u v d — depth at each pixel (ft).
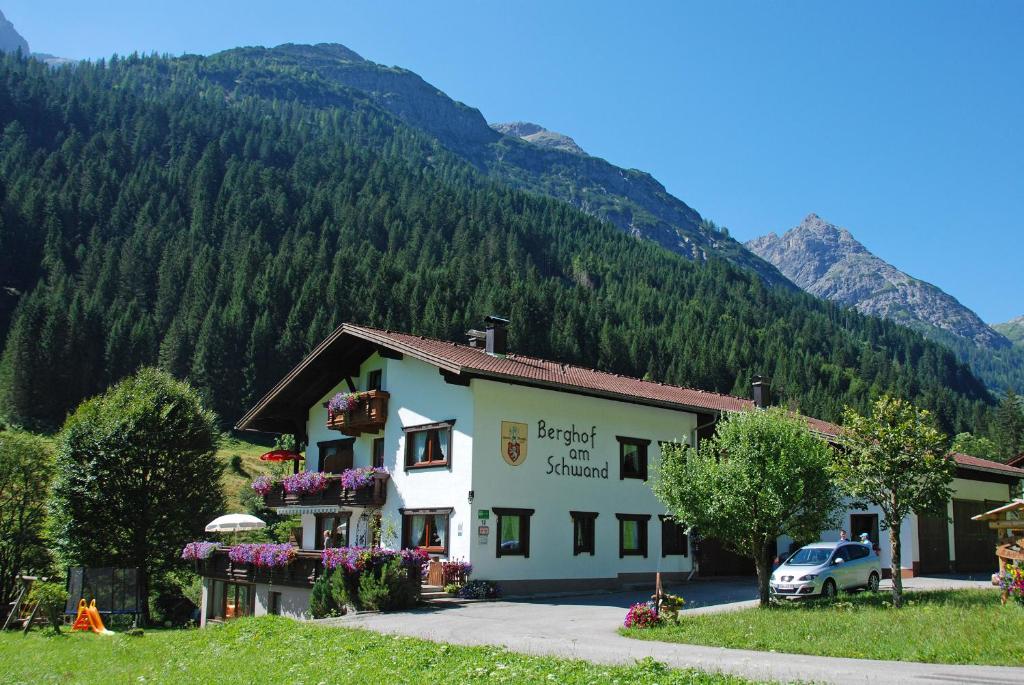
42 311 364.38
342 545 110.52
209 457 147.95
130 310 399.85
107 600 108.27
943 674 38.60
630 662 45.27
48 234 485.56
